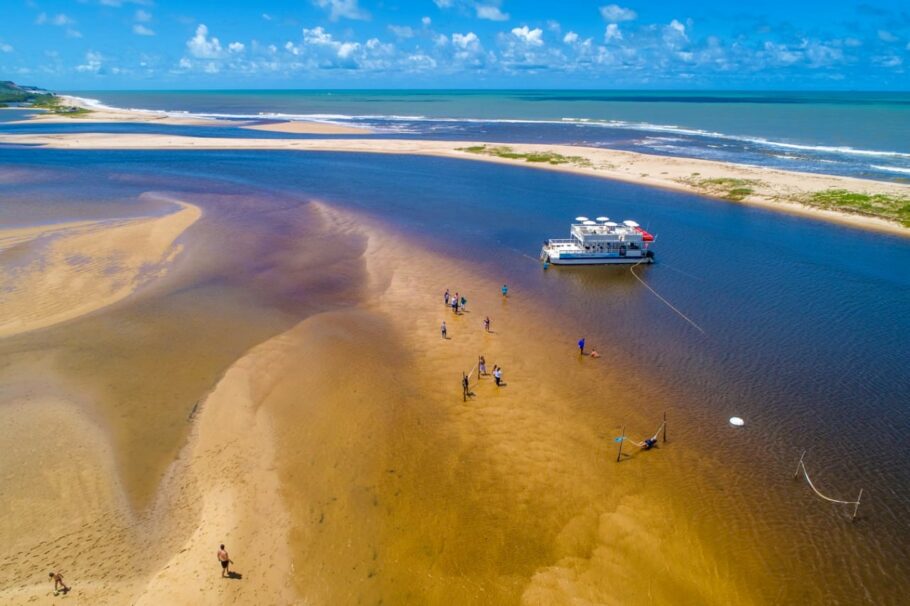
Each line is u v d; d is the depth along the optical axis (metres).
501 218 66.00
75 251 48.81
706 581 19.64
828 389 31.48
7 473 23.42
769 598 19.14
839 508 23.03
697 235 59.72
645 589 19.23
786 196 71.81
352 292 43.59
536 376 32.41
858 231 59.53
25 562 19.30
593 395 30.64
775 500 23.38
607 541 21.08
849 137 128.12
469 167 96.25
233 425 26.94
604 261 51.53
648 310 42.00
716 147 114.44
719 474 24.80
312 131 146.75
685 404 29.98
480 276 48.25
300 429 26.91
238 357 33.09
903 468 25.31
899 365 34.00
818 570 20.20
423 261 51.09
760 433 27.66
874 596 19.30
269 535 20.73
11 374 30.61
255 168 92.50
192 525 21.08
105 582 18.62
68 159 97.75
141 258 48.25
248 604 18.11
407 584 19.12
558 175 89.69
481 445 26.25
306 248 53.06
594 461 25.38
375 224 61.59
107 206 64.69
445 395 30.25
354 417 28.00
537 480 24.09
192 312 38.78
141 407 28.06
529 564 20.05
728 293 45.12
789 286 46.31
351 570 19.53
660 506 22.86
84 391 29.30
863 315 40.81
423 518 21.91
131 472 23.67
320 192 75.75
